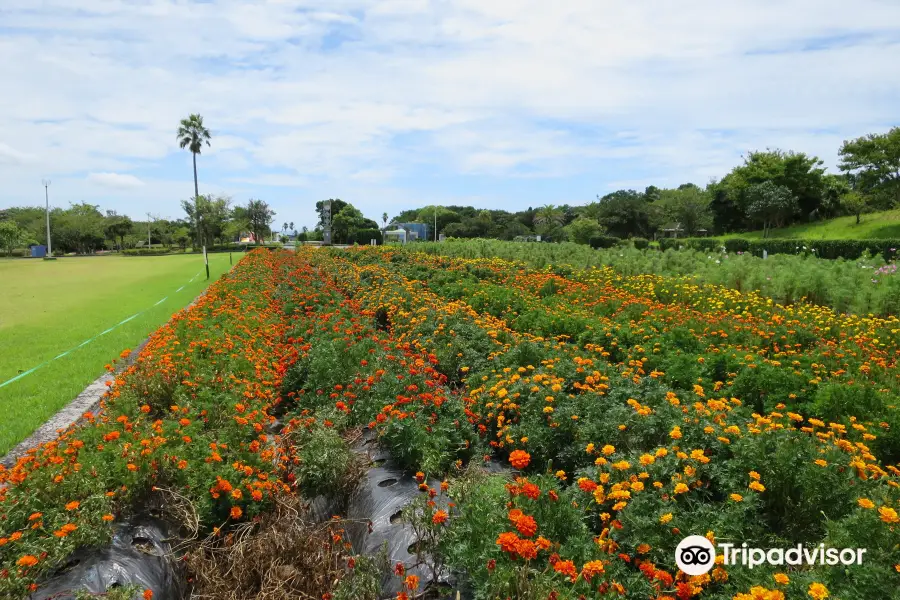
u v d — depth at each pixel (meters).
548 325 9.09
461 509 3.22
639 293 13.91
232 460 4.06
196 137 35.47
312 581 3.11
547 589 2.49
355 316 9.47
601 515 3.22
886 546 2.62
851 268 14.52
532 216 87.69
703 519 2.96
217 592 3.08
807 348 8.34
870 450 4.75
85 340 10.42
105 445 3.81
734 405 5.20
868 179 41.34
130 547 3.24
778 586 2.50
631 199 57.84
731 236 49.59
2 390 7.12
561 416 4.38
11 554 2.88
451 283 14.70
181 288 19.69
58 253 69.19
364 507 3.84
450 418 4.96
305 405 6.02
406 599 2.57
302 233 85.94
